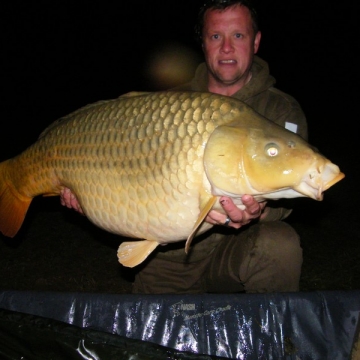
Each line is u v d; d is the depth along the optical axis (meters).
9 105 6.04
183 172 0.85
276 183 0.81
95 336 0.87
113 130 0.93
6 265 1.83
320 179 0.80
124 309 1.00
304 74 7.68
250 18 1.15
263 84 1.17
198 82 1.26
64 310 1.00
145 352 0.84
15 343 0.90
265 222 1.14
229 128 0.83
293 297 0.99
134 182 0.90
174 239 0.92
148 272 1.26
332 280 1.69
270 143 0.82
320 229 2.16
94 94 6.69
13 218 1.15
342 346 0.97
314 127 4.77
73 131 1.00
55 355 0.88
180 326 1.00
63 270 1.80
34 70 7.78
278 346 0.98
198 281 1.26
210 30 1.15
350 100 6.23
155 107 0.89
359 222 2.23
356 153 3.65
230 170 0.83
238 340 0.99
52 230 2.19
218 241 1.19
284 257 1.10
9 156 3.56
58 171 1.02
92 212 0.98
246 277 1.13
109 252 1.95
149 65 8.41
